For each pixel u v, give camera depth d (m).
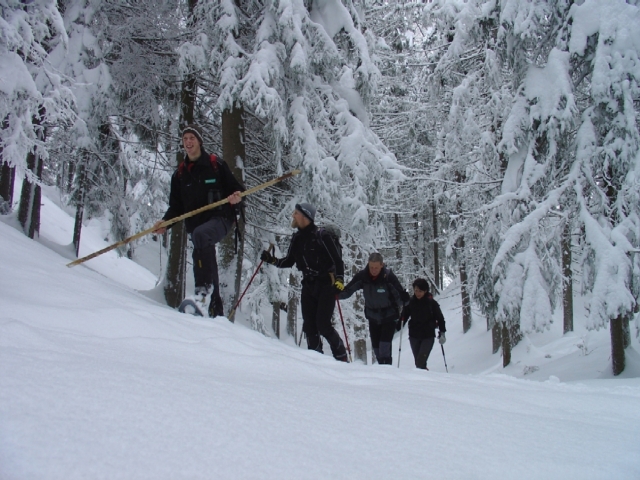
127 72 7.96
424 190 15.42
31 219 8.50
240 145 7.27
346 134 7.86
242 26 7.36
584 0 7.94
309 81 7.68
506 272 8.19
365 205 7.71
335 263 5.00
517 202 8.57
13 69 5.47
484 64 11.16
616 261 7.19
